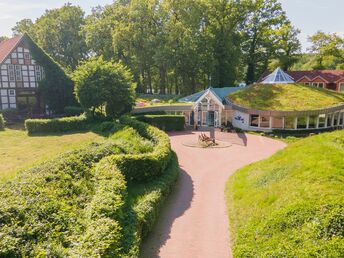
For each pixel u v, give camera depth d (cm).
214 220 1393
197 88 7250
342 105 3866
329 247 881
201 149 2934
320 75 6331
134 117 3947
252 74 6981
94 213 1034
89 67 3919
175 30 5709
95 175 1412
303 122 3844
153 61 6475
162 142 2212
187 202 1612
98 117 4100
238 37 6391
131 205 1313
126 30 5891
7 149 2833
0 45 5525
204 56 5750
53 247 844
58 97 5081
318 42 7088
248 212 1337
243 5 5956
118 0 6794
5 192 1049
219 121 4294
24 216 930
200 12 5859
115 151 1838
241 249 1015
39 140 3284
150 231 1279
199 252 1133
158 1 6044
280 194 1315
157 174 1738
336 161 1488
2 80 4747
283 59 6725
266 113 3825
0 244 782
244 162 2452
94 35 6481
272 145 3134
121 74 4006
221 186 1869
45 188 1144
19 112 4834
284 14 6391
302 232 982
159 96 6356
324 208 1038
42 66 5000
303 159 1609
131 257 925
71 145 2878
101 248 819
